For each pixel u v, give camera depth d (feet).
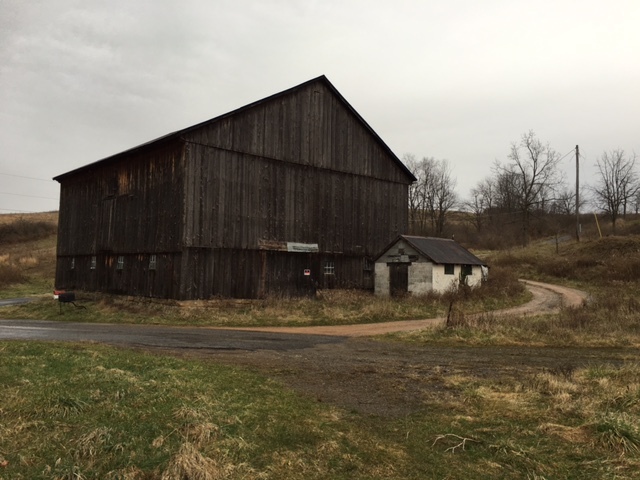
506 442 19.48
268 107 80.79
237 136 76.59
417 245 93.91
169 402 22.39
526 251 176.55
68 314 76.18
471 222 286.66
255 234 78.02
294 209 83.61
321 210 87.71
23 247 230.68
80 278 97.04
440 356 38.52
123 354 34.53
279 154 81.92
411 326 59.57
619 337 45.88
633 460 18.11
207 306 71.41
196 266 70.95
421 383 29.43
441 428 21.40
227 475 15.90
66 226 105.09
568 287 118.83
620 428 19.93
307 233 85.25
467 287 90.53
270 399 24.59
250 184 77.87
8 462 15.99
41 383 24.40
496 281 106.63
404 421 22.31
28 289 141.90
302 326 60.90
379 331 54.70
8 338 45.98
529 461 17.93
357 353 39.68
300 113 85.40
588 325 50.31
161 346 41.70
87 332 52.11
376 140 98.12
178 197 71.41
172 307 70.23
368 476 16.63
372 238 96.63
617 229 199.62
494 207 275.18
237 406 22.75
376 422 22.13
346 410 23.76
